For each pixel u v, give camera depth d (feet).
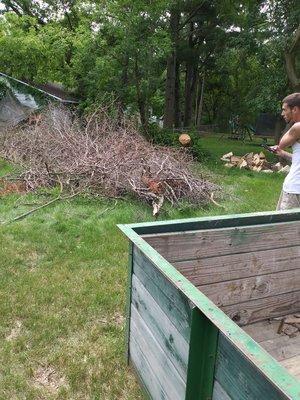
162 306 5.90
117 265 12.63
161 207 18.19
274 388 3.74
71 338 8.96
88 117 27.37
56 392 7.45
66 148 21.85
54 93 52.85
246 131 74.38
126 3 31.55
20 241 14.10
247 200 21.77
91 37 33.42
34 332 9.09
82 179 19.67
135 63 34.04
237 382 4.33
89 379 7.75
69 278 11.63
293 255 8.75
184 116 77.30
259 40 40.55
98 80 33.76
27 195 18.78
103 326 9.43
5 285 11.01
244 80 73.36
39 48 36.81
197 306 4.63
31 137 25.12
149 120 42.11
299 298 9.11
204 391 4.95
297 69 38.47
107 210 17.52
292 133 10.80
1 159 25.32
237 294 8.29
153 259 5.81
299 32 34.27
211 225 7.63
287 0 37.11
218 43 60.03
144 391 7.09
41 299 10.37
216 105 94.27
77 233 14.97
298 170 10.98
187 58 64.90
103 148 21.49
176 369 5.55
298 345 8.13
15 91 40.52
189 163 23.82
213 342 4.70
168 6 34.47
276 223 8.36
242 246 8.03
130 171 19.74
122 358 8.29
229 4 52.19
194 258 7.57
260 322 8.73
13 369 7.95
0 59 39.78
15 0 54.65
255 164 33.45
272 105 40.16
